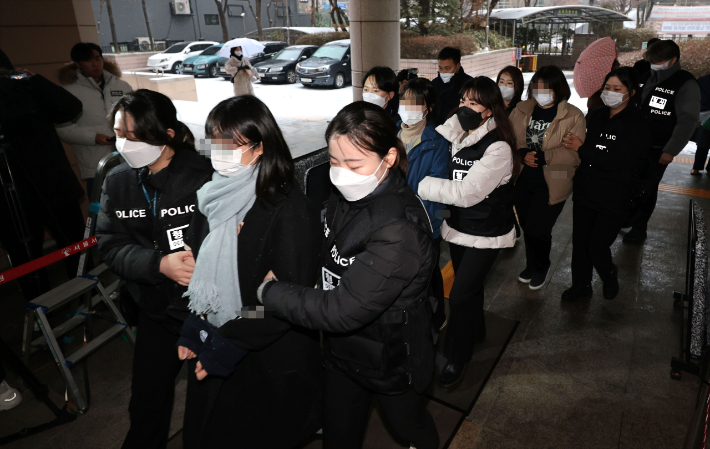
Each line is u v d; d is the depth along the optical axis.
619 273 3.64
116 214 1.76
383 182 1.34
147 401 1.85
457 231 2.25
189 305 1.50
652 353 2.73
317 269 1.53
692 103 3.52
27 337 2.50
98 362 2.78
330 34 23.64
